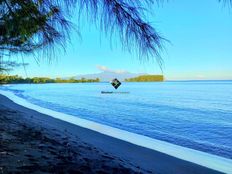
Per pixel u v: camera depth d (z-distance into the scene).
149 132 18.97
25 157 6.94
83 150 9.84
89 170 7.17
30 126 14.59
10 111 23.75
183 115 28.95
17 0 2.28
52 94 67.94
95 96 59.97
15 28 2.43
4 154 6.85
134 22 1.91
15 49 3.13
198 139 16.70
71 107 35.97
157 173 8.65
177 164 9.94
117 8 1.91
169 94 66.56
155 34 1.90
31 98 51.66
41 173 5.99
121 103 42.84
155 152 11.62
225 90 86.62
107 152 10.84
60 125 18.23
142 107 36.97
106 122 23.31
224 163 10.34
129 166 8.78
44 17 2.27
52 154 7.94
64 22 2.25
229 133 18.83
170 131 19.55
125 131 17.19
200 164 10.09
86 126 18.55
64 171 6.52
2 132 10.64
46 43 2.38
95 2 1.95
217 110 33.75
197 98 53.44
